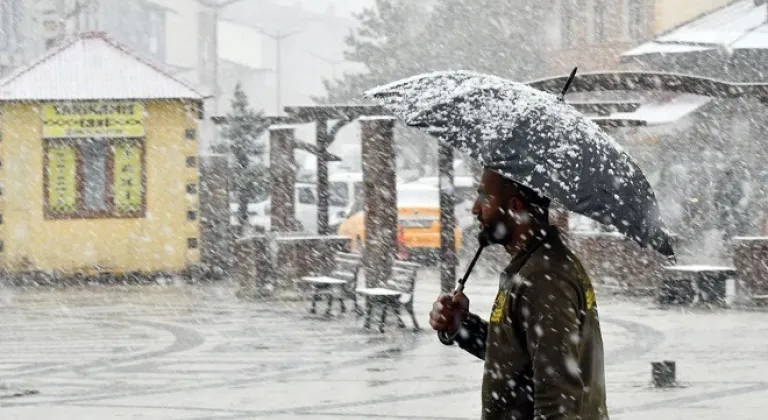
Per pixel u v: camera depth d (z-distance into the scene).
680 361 17.11
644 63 45.06
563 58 62.22
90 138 32.31
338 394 14.52
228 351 18.73
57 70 32.47
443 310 5.89
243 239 28.55
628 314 23.70
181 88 32.50
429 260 38.94
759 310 24.44
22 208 32.16
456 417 12.92
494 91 5.64
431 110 5.61
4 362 17.69
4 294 29.09
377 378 15.78
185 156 32.66
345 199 48.50
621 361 17.12
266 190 40.84
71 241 32.28
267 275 28.58
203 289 30.47
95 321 23.34
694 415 12.98
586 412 5.21
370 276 26.78
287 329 21.77
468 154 5.39
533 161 5.34
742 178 38.88
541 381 5.09
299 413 13.27
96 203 32.47
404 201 39.09
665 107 40.72
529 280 5.22
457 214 42.69
